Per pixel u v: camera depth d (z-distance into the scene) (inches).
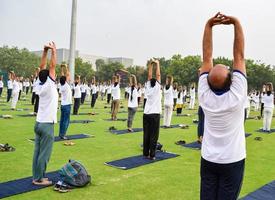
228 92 119.2
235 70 122.3
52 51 218.5
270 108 549.3
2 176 234.5
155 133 302.2
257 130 561.9
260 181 252.1
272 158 336.8
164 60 2359.7
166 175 256.2
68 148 337.7
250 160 324.5
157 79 302.4
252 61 1975.9
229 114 119.1
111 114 655.8
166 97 537.6
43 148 217.3
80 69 2393.0
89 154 316.2
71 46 1093.1
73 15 1091.9
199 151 353.1
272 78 1978.3
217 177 125.6
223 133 121.8
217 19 128.6
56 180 229.5
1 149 310.0
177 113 796.0
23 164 267.4
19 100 957.2
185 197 209.3
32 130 432.1
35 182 219.3
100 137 413.4
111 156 311.3
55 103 219.5
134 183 233.5
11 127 452.1
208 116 123.5
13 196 197.6
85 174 224.4
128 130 474.3
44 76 215.9
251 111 1059.3
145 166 281.0
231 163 121.1
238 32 123.8
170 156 321.4
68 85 379.2
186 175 257.9
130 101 470.0
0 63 2284.7
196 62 1946.4
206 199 125.7
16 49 2372.0
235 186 122.8
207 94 123.6
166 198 206.5
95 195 206.1
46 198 196.9
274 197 215.5
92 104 850.1
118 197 204.4
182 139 431.8
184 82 1927.9
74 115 644.7
